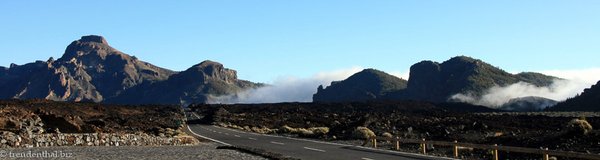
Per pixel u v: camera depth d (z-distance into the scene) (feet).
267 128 250.78
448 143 94.94
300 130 192.44
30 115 119.96
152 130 180.34
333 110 415.03
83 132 123.54
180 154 93.09
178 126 227.40
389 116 297.33
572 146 109.19
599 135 111.34
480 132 175.83
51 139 108.27
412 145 122.21
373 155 92.63
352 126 194.08
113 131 134.31
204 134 187.21
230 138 161.27
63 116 127.54
